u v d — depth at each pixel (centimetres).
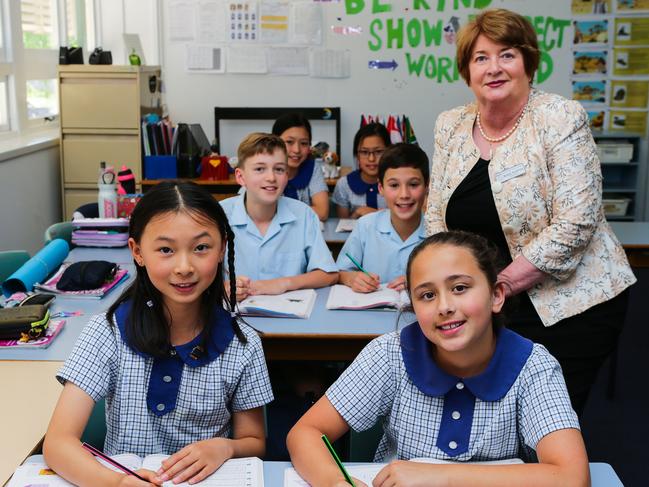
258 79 528
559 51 533
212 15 519
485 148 197
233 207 255
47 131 470
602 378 336
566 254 180
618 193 549
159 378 141
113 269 245
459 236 131
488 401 130
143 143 453
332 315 221
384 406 139
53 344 188
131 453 138
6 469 127
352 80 528
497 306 132
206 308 143
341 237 335
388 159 260
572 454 120
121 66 443
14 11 421
